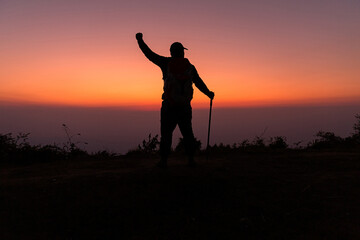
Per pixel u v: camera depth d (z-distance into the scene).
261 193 4.18
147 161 6.71
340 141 9.08
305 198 3.97
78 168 6.12
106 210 3.79
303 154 7.04
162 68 4.96
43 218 3.66
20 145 7.86
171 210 3.78
